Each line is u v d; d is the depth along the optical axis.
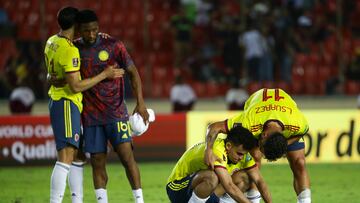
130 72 19.34
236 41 45.31
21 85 38.09
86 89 18.47
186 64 46.62
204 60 46.81
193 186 18.41
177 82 39.88
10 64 42.28
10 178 28.12
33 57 42.72
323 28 48.62
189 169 19.05
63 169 18.59
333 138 31.33
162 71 46.16
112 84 19.14
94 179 19.56
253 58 44.47
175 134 31.53
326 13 49.34
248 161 19.06
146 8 47.62
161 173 29.03
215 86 45.62
